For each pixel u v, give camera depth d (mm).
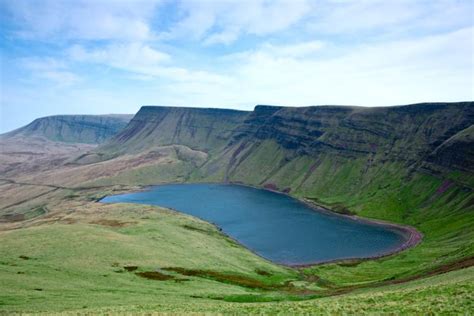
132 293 61969
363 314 30438
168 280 77000
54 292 58844
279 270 112875
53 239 98875
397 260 139500
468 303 28922
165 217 169875
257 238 177250
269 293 75062
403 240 177875
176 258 97688
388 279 93375
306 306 37938
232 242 149750
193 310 39844
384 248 164125
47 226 117062
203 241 130250
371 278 114625
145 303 53031
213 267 96750
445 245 147375
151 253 97125
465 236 148625
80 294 58531
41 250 88188
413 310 29766
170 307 44750
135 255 92750
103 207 196875
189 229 151750
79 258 84500
